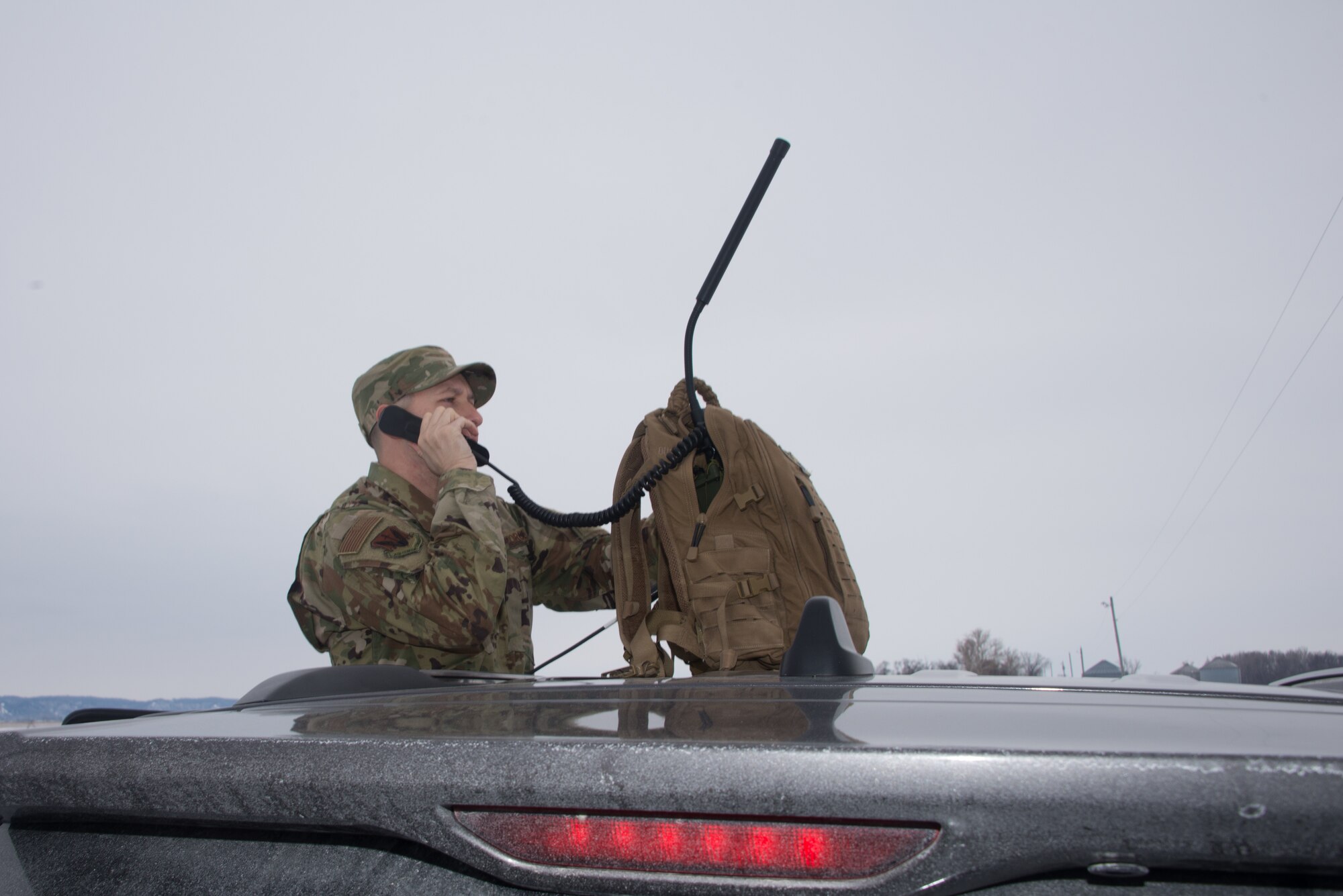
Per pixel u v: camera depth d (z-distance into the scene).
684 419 2.46
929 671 1.33
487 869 0.76
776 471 2.25
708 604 2.20
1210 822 0.65
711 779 0.72
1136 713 0.85
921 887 0.68
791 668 1.30
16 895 0.92
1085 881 0.69
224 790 0.85
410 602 2.81
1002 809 0.68
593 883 0.73
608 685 1.22
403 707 1.05
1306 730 0.76
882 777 0.70
